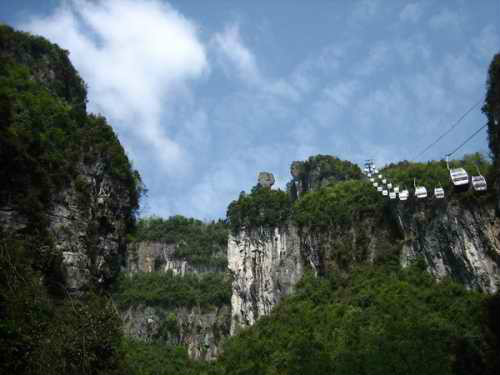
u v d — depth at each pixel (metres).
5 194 26.17
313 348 78.12
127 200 35.25
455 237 83.25
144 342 153.88
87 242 30.61
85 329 25.84
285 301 108.69
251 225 128.88
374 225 103.31
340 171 148.50
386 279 92.38
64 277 28.09
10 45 35.47
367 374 62.19
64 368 23.06
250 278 124.88
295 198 154.00
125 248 36.06
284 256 119.25
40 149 29.00
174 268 195.25
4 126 27.05
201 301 175.38
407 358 61.47
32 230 26.75
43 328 23.61
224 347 112.69
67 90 39.25
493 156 75.25
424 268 89.75
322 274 108.75
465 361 62.03
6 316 21.98
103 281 33.12
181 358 135.50
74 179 30.67
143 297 173.75
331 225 110.62
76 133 32.19
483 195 79.94
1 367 20.97
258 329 104.69
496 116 69.88
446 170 90.88
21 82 32.44
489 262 77.62
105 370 26.30
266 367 83.62
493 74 70.38
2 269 22.77
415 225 92.81
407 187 94.94
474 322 69.50
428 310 76.88
